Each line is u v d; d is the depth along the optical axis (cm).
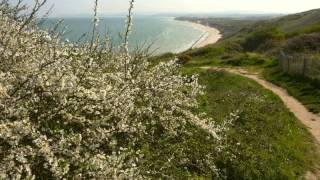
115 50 928
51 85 598
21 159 502
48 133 605
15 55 637
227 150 1149
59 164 563
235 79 2541
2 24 702
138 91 806
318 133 1553
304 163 1212
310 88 2258
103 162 546
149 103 870
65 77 612
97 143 624
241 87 2297
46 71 607
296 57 2695
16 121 517
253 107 1736
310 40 4197
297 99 2139
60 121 645
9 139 509
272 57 4022
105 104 646
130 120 723
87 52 791
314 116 1792
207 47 5575
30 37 725
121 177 545
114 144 633
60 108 605
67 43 764
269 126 1480
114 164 546
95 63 755
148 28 16675
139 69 900
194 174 970
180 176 902
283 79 2656
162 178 834
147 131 874
